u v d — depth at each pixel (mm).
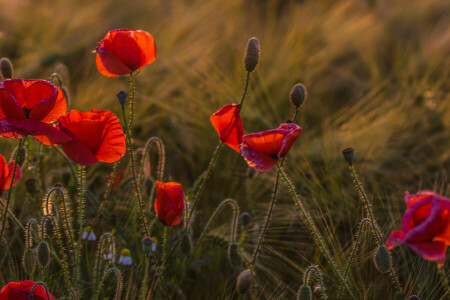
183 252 2164
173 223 2066
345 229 2359
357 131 2746
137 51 2068
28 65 3365
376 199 2447
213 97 2961
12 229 2250
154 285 2193
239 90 3002
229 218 2404
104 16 4121
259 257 2289
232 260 2180
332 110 3328
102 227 2293
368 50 4066
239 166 2559
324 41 4012
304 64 3590
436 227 1919
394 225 2309
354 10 4867
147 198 2309
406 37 4430
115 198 2301
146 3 4250
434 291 2189
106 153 2037
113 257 2133
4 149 2430
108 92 2924
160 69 3207
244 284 2043
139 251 2223
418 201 1929
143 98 2820
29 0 3980
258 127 2715
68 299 2111
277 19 4785
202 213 2414
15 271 2186
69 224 2111
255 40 2084
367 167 2541
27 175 2348
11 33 3742
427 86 3334
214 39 3807
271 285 2246
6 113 1998
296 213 2354
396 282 2080
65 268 2104
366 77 3920
